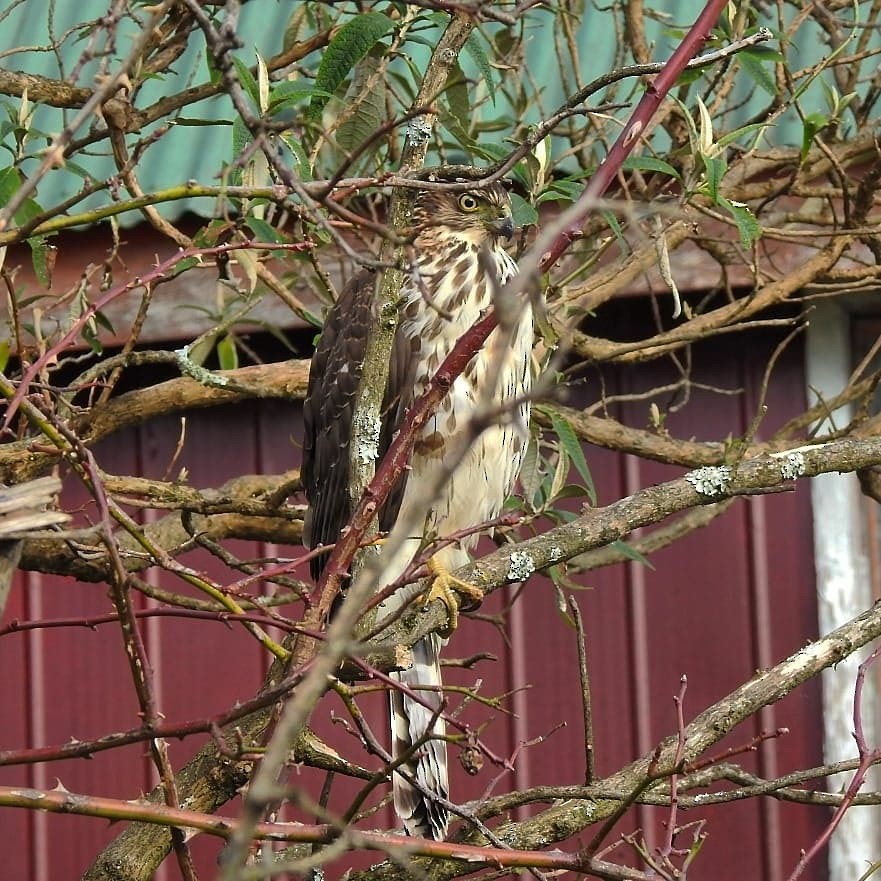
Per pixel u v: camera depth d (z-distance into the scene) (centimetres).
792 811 1053
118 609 440
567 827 603
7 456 677
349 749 1099
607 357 888
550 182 798
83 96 691
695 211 901
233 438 1125
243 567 657
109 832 1117
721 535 1084
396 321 570
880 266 894
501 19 474
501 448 828
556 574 812
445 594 670
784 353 1073
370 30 612
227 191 510
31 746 1119
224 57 432
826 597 1068
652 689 1079
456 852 458
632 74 528
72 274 999
